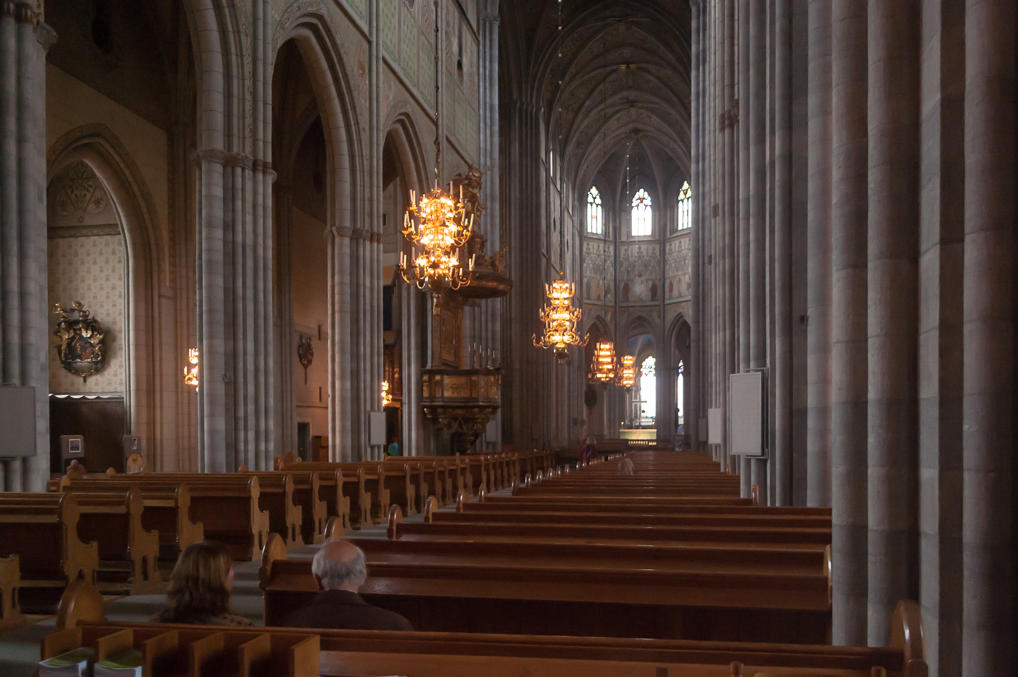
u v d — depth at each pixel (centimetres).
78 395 2102
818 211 667
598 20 4084
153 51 2088
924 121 461
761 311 1104
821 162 673
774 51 982
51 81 1730
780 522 710
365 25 2094
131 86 2000
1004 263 384
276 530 1101
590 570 478
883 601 475
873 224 491
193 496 986
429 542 551
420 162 2548
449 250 2012
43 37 1065
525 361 4062
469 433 2539
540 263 4175
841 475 527
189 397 2191
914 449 478
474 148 3164
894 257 482
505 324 3972
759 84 1107
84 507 796
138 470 1820
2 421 974
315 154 2973
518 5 3800
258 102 1573
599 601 467
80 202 2114
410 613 490
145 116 2055
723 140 1744
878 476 480
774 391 971
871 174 495
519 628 479
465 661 298
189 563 355
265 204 1570
